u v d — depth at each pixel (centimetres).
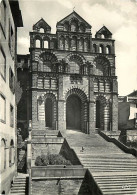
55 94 4944
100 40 5362
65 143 3988
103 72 5322
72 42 5216
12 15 2977
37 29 5094
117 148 4081
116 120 5150
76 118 5303
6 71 2392
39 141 3950
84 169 2847
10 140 2652
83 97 5081
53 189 2753
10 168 2611
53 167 2936
